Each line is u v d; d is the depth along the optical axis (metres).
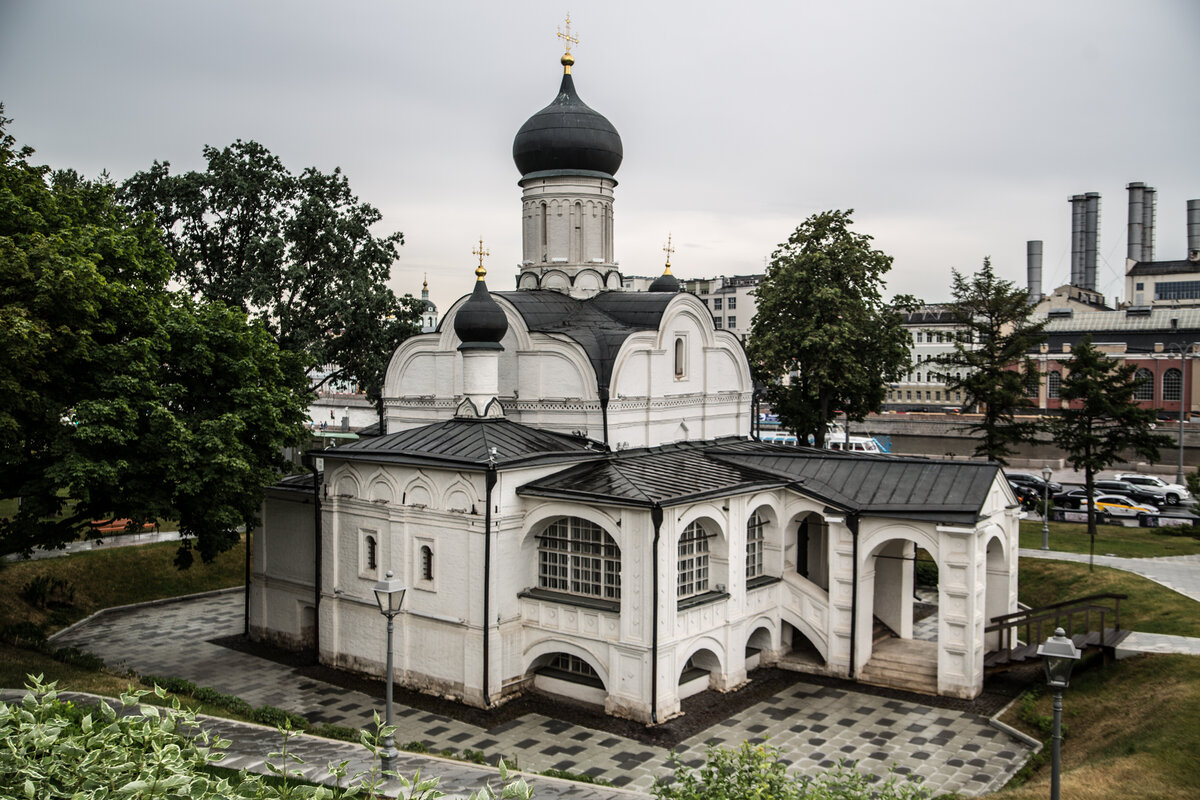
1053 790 20.41
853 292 58.19
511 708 35.56
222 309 38.78
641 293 47.09
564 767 30.36
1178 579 45.78
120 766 15.91
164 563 54.31
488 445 37.53
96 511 36.59
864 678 38.09
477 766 27.70
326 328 62.97
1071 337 120.94
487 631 35.56
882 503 38.12
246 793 17.70
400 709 35.81
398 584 27.00
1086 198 148.62
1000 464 38.72
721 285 151.38
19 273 31.48
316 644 41.94
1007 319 57.69
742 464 41.62
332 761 27.05
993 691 36.31
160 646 44.19
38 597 47.53
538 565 37.56
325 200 63.25
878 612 41.72
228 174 60.81
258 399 38.12
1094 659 35.69
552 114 48.56
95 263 35.44
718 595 36.81
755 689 37.34
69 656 36.84
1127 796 23.88
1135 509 65.62
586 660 35.19
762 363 59.53
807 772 29.77
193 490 34.53
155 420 34.03
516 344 43.50
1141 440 55.56
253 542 45.25
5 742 16.14
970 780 29.08
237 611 50.22
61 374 33.28
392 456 38.38
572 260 49.12
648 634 33.47
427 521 37.66
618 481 35.75
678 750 31.42
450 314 44.91
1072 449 56.69
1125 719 30.05
